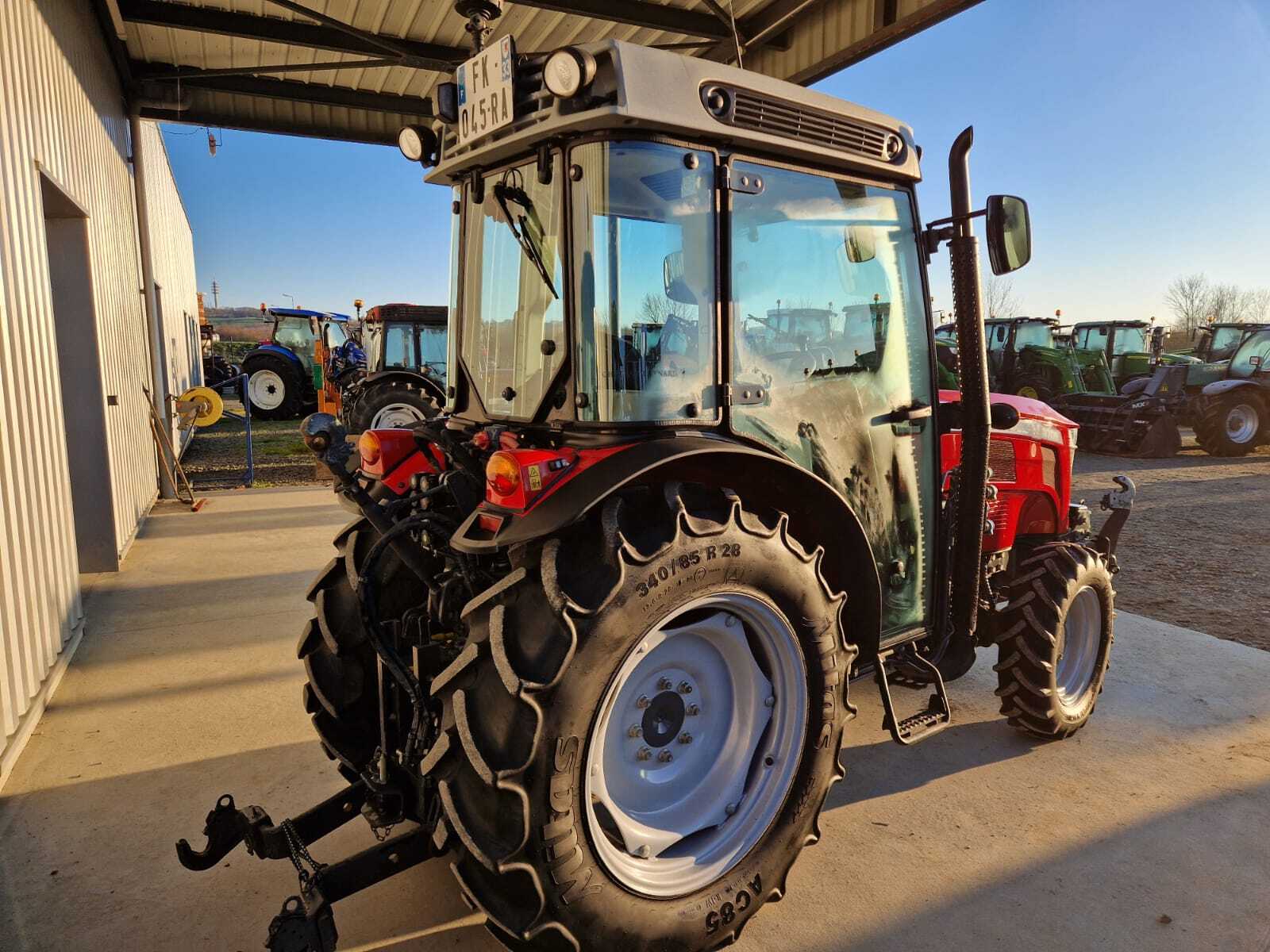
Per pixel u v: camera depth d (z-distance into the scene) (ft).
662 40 23.99
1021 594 10.73
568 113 6.50
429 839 6.86
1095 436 43.70
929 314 9.53
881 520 9.18
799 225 8.13
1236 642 14.99
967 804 9.48
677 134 6.95
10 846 8.63
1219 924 7.50
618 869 6.40
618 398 6.81
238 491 29.53
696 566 6.38
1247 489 32.42
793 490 7.77
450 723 6.06
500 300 8.13
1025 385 46.85
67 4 17.81
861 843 8.73
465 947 7.20
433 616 8.00
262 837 6.97
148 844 8.67
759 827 7.23
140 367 26.09
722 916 6.87
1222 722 11.60
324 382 49.57
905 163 8.86
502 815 5.82
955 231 9.46
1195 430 42.93
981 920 7.53
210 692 12.46
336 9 21.39
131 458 22.39
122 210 24.45
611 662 6.00
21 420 12.17
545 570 6.05
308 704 8.87
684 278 7.17
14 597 11.09
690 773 7.29
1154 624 15.84
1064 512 12.63
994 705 12.19
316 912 6.21
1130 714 11.85
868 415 8.93
